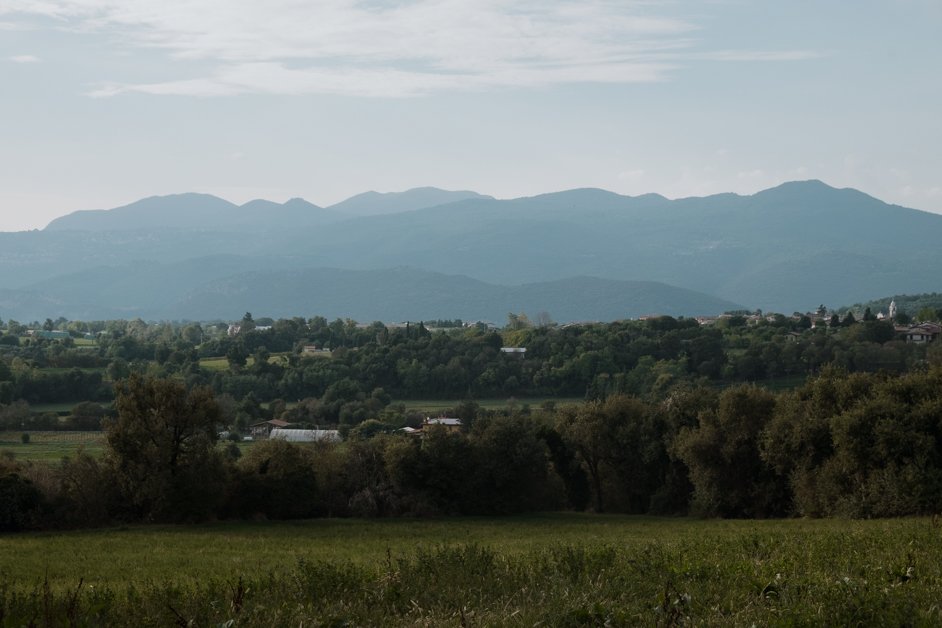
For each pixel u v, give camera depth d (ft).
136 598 67.77
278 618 56.03
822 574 67.10
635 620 54.49
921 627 50.55
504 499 255.91
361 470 254.06
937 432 186.39
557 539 163.94
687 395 268.41
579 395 506.89
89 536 194.59
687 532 167.02
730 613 55.42
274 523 230.07
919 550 81.25
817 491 204.64
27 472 219.41
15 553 159.74
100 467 224.12
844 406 213.05
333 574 69.97
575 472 280.72
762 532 128.47
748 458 234.99
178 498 223.51
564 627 54.24
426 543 168.14
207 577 107.34
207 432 229.86
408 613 58.65
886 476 182.09
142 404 223.30
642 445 266.57
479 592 62.49
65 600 63.93
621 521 234.58
